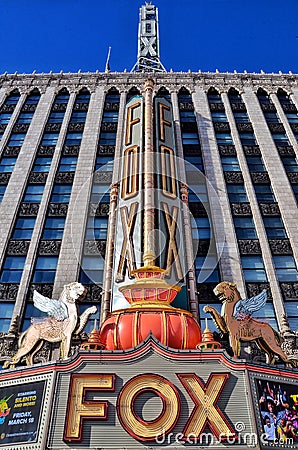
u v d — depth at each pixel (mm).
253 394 14234
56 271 27734
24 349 17906
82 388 14180
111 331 16438
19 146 37219
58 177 34312
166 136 30453
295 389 15047
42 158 36125
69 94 43062
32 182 34094
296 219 31031
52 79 44688
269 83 44219
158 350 14969
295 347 23078
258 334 17844
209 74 44719
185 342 16031
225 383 14359
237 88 43406
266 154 36031
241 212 31703
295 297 26688
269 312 25938
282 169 34750
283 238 30031
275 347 17844
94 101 41875
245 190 33375
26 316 25719
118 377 14398
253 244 29578
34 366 15133
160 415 13578
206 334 16359
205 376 14469
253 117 39938
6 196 32844
